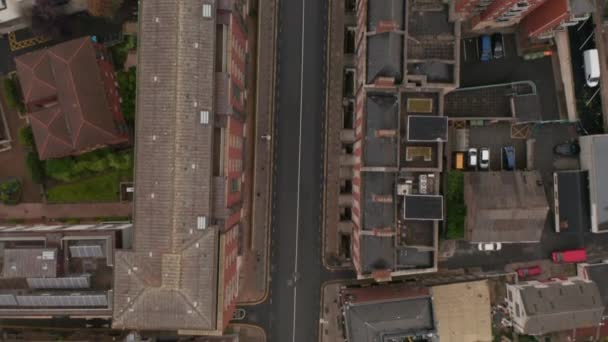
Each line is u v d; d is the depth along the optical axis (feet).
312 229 310.45
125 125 303.27
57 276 267.59
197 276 232.53
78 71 276.21
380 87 247.09
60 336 302.25
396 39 240.32
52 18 288.51
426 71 246.27
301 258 310.45
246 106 302.66
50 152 284.41
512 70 301.02
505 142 302.04
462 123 298.56
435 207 249.14
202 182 234.99
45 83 281.13
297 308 310.45
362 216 258.37
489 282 304.09
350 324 268.62
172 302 232.94
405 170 252.01
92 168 299.79
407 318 263.29
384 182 256.93
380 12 244.22
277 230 311.06
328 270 309.63
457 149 298.76
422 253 258.78
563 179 293.64
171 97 232.73
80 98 274.36
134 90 303.48
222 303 238.27
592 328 298.35
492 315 303.07
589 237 302.45
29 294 268.82
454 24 245.86
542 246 304.50
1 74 310.24
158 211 235.40
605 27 293.43
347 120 308.60
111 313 270.46
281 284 310.45
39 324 310.24
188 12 232.32
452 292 292.81
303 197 310.45
